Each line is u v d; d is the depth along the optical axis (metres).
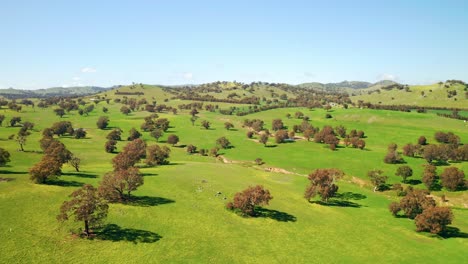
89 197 63.97
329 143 186.12
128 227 68.31
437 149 146.62
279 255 64.69
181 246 62.97
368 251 70.81
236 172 129.25
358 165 150.62
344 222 87.88
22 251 54.19
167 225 71.56
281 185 118.81
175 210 80.38
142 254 58.44
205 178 111.31
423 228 83.44
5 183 83.25
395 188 121.69
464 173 133.12
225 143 187.12
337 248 70.88
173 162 143.75
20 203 71.94
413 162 152.00
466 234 84.69
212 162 155.62
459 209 108.00
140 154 134.12
